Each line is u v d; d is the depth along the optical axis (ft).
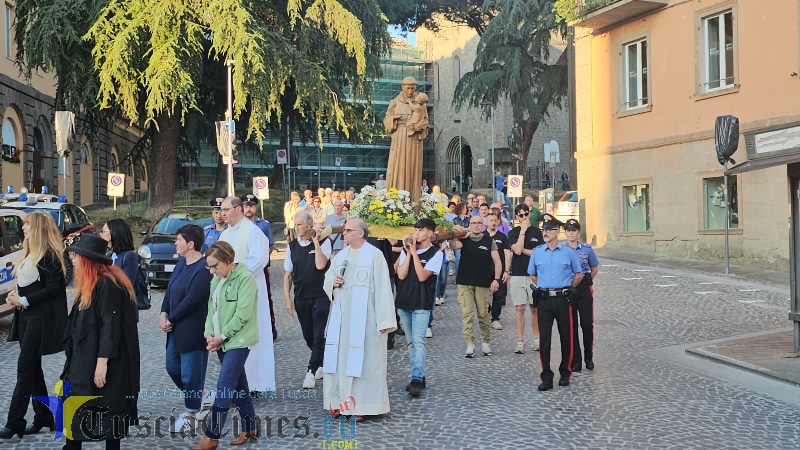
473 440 22.67
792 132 32.53
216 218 38.47
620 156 83.87
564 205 94.12
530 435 23.22
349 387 24.57
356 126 105.09
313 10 95.14
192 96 85.25
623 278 62.13
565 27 127.44
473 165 214.07
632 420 24.93
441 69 232.73
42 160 125.39
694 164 74.23
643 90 81.97
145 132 109.91
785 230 64.95
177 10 84.79
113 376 19.27
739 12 69.15
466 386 29.63
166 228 61.21
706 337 40.06
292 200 71.26
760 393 28.60
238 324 21.71
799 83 63.98
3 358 34.40
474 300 35.55
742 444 22.43
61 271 23.29
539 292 29.68
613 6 79.00
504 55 131.34
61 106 92.99
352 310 24.76
